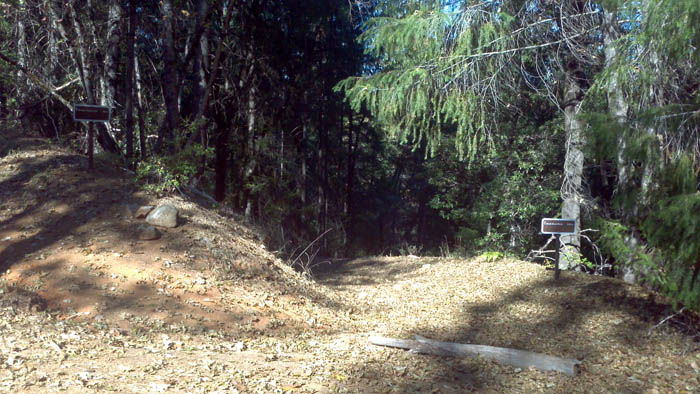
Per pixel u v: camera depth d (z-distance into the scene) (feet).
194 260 27.37
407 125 34.17
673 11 19.24
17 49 43.62
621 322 24.52
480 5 32.89
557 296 29.30
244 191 59.98
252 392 15.62
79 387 14.73
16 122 43.34
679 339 22.16
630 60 25.99
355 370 18.71
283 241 39.81
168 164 33.78
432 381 18.10
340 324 25.67
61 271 24.32
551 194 49.62
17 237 26.58
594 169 52.49
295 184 78.64
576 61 40.57
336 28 75.87
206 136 43.91
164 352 18.99
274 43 69.26
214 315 23.48
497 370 19.35
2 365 15.79
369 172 116.06
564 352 21.71
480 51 32.81
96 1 41.45
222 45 47.34
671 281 19.69
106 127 39.73
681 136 21.58
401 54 35.12
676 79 27.99
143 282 24.67
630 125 20.75
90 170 33.19
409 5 37.06
